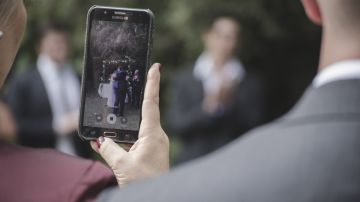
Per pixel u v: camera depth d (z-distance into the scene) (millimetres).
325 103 1071
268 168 1043
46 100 5328
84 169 1346
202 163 1104
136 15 1720
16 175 1334
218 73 5277
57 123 5340
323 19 1124
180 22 6820
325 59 1115
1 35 1399
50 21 5484
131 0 7258
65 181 1325
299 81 7605
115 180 1354
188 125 5215
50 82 5379
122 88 1710
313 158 1027
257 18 6871
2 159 1356
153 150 1595
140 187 1118
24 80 5340
